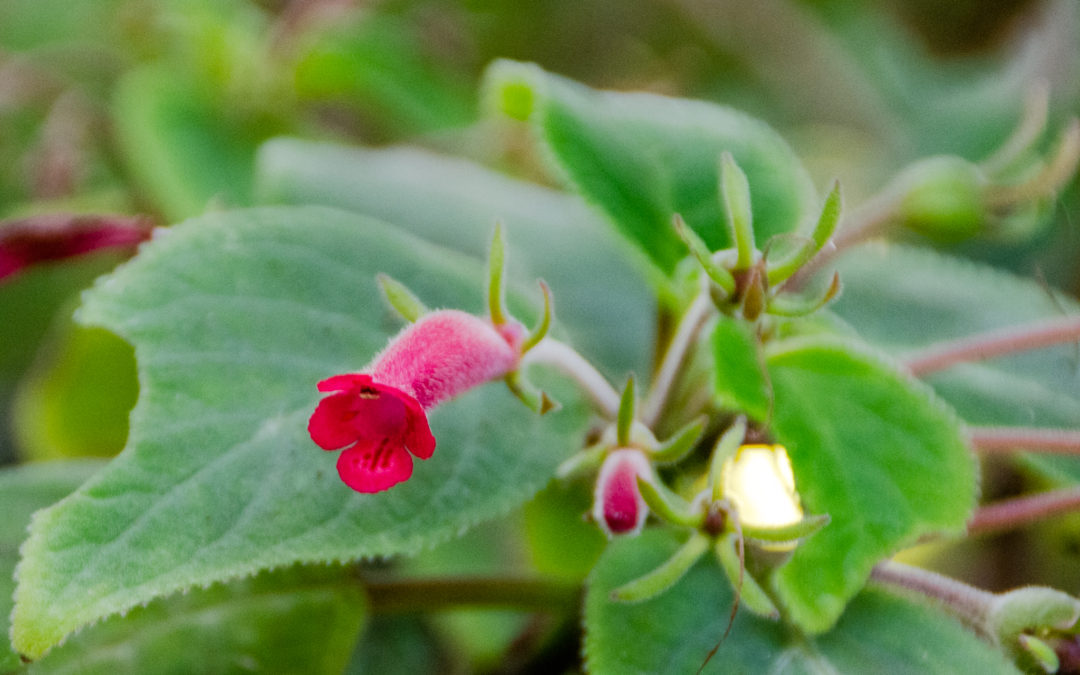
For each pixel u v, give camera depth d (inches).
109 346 19.0
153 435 15.5
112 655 16.3
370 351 16.3
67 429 19.4
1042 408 17.9
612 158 17.0
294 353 16.1
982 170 17.6
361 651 18.0
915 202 17.6
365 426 15.1
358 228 16.8
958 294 18.7
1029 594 15.6
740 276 15.4
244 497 15.4
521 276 18.6
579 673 17.2
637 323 18.7
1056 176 17.4
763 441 16.5
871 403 15.9
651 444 15.4
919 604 16.0
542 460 16.0
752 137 17.3
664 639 15.8
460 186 19.7
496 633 18.6
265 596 16.8
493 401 16.2
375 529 15.5
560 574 18.3
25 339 23.9
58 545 14.9
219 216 16.5
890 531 15.7
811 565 15.6
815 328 16.7
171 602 16.6
